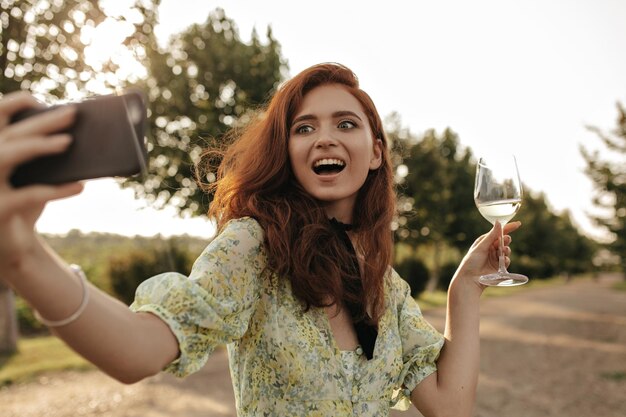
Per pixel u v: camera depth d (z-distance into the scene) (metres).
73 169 0.71
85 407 6.20
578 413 6.15
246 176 1.50
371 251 1.59
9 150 0.62
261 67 12.98
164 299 1.04
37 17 6.23
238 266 1.24
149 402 6.39
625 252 20.98
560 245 63.03
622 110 17.41
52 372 7.94
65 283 0.77
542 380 7.90
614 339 12.15
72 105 0.74
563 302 25.28
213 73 12.29
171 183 11.06
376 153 1.69
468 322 1.65
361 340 1.41
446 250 34.41
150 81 11.22
